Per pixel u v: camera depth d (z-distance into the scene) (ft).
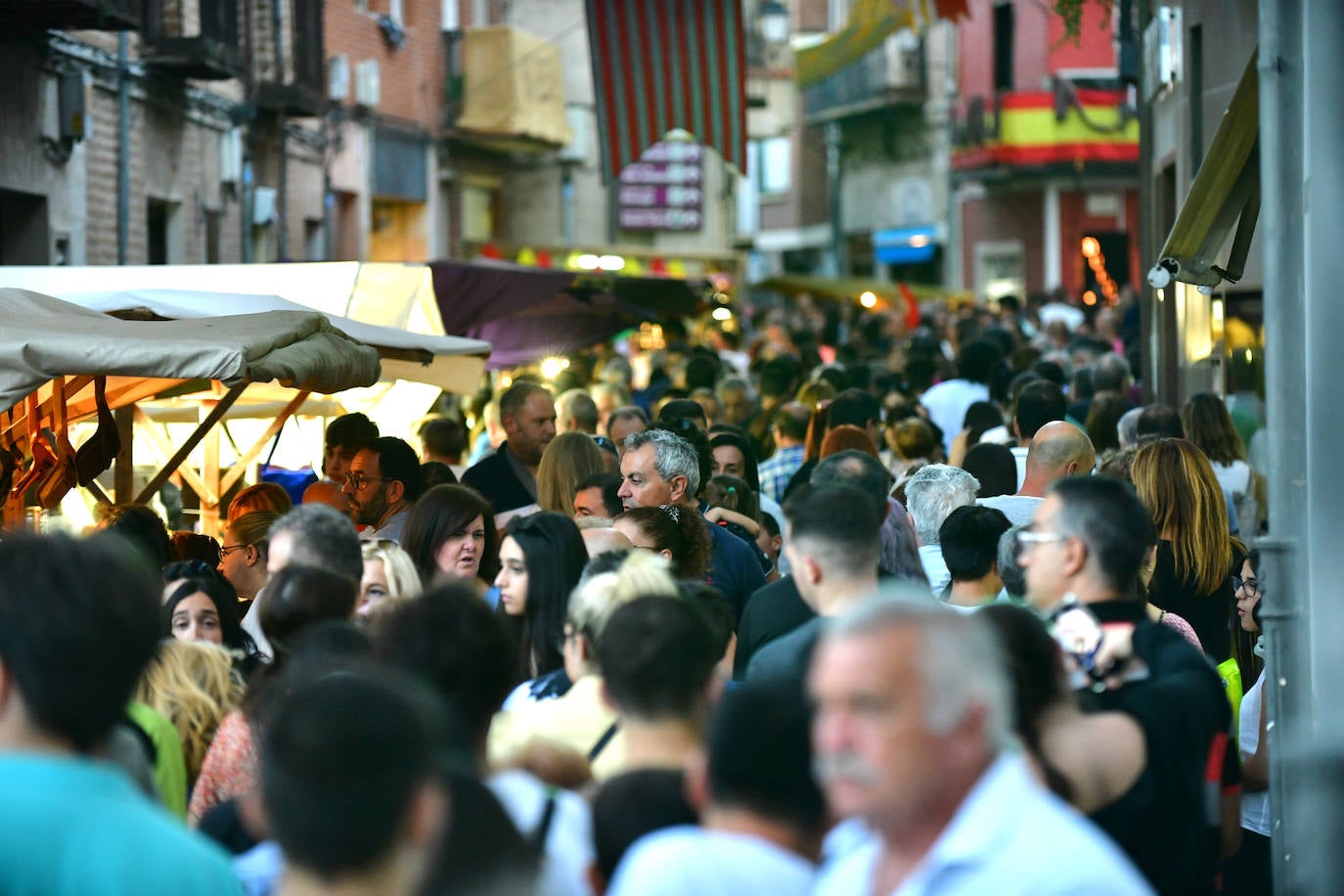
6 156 66.69
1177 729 18.37
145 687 22.54
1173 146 72.18
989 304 163.73
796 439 51.47
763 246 251.60
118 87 78.28
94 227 75.87
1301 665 22.44
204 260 91.04
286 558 24.77
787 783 14.93
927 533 32.78
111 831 13.43
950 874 13.24
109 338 29.99
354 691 13.24
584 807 16.85
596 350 112.27
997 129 189.57
